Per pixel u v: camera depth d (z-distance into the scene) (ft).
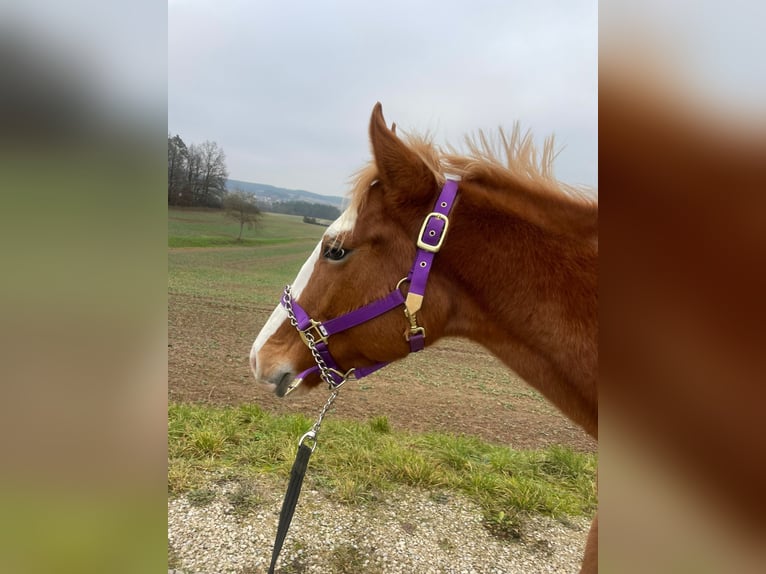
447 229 5.34
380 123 5.24
